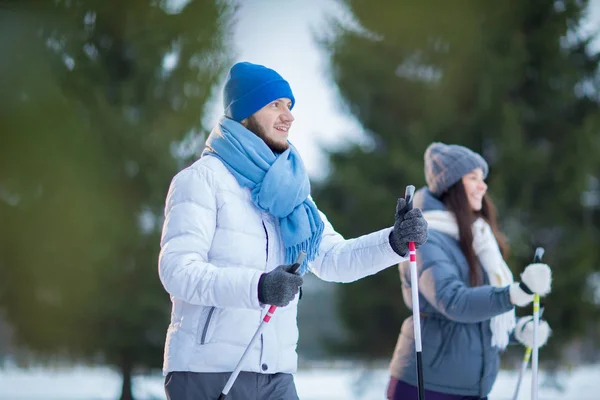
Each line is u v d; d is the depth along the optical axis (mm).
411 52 25234
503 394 16953
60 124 19375
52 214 19359
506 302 5711
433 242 6172
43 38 19641
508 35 24031
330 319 30547
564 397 18406
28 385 19266
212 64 20250
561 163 23453
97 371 21375
